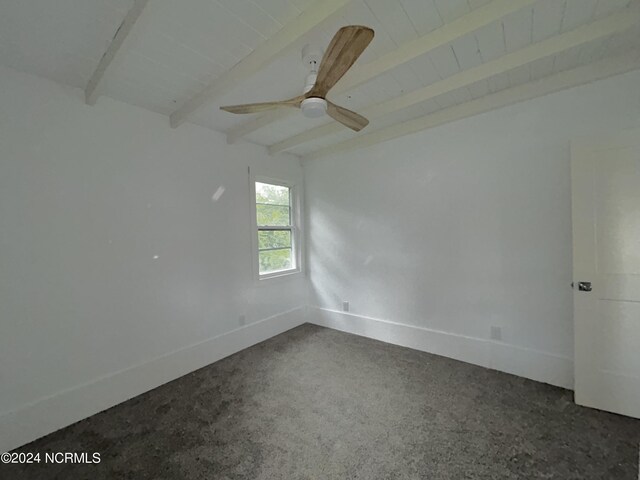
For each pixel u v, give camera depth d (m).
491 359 2.62
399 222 3.18
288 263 4.02
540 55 1.76
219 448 1.73
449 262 2.85
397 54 1.76
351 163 3.56
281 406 2.14
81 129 2.10
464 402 2.12
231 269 3.15
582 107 2.15
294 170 3.96
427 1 1.44
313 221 4.01
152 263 2.50
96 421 2.02
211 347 2.92
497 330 2.59
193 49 1.74
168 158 2.62
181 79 2.06
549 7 1.49
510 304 2.51
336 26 1.58
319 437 1.80
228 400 2.23
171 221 2.63
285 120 2.81
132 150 2.38
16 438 1.78
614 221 1.93
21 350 1.84
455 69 2.02
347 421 1.95
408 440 1.75
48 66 1.83
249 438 1.81
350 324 3.67
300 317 4.03
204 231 2.90
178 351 2.65
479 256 2.66
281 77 2.08
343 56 1.28
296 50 1.77
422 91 2.24
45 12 1.41
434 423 1.90
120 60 1.66
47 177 1.94
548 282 2.33
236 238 3.21
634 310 1.88
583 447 1.66
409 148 3.06
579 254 2.04
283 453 1.68
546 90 2.19
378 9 1.47
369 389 2.34
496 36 1.69
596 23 1.59
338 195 3.72
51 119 1.96
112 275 2.25
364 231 3.49
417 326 3.10
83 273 2.10
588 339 2.02
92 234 2.15
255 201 3.43
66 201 2.03
